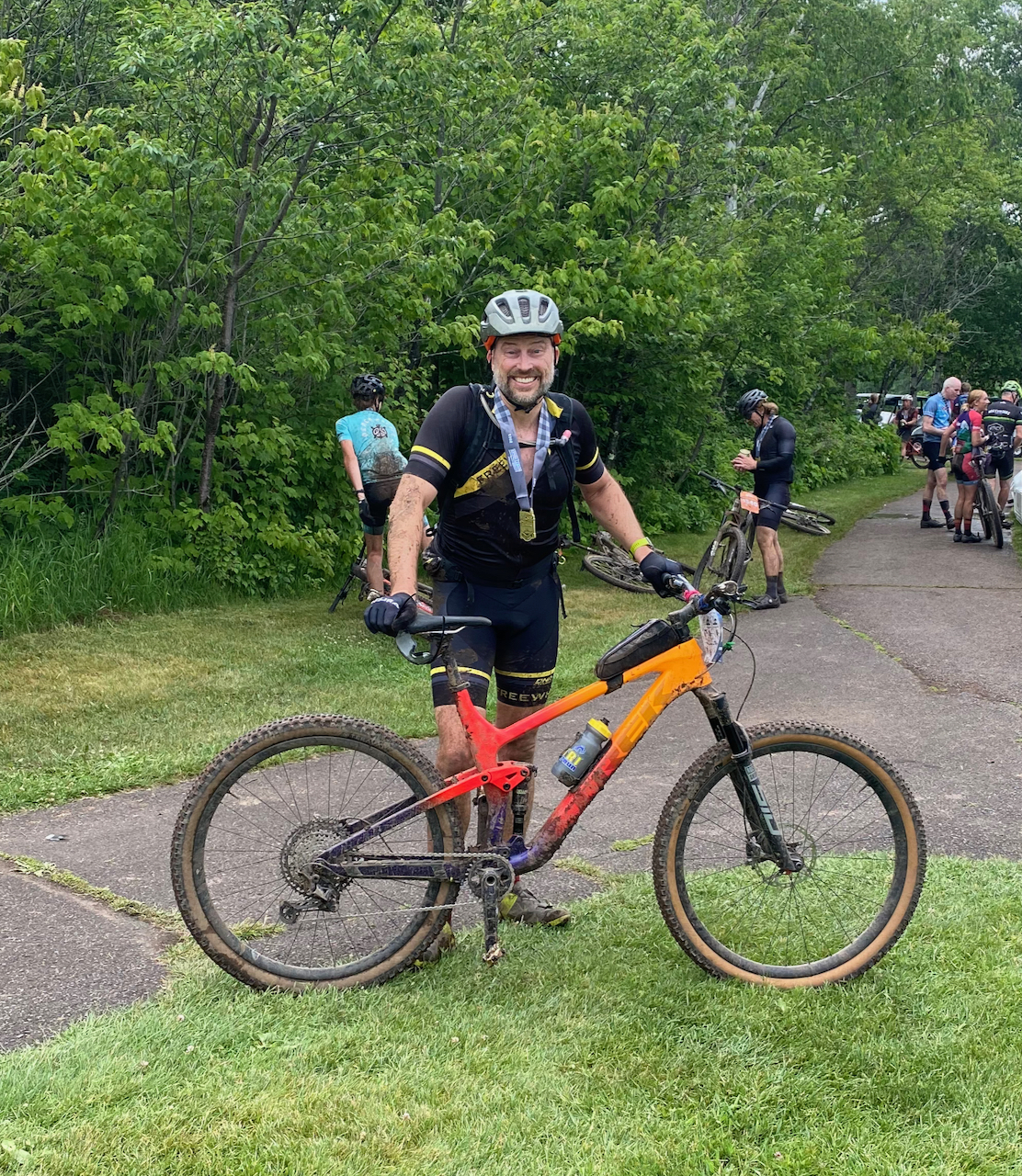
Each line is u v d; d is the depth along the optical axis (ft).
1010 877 13.06
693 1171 7.88
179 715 20.12
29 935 11.50
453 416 10.78
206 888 10.28
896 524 56.18
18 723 19.27
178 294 30.19
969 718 20.20
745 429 70.08
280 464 33.94
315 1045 9.34
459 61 34.91
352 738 10.51
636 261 41.29
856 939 10.95
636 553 11.36
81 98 34.94
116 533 30.27
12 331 31.42
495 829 10.68
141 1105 8.40
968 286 123.24
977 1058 9.32
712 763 10.89
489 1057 9.22
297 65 29.14
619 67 46.42
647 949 11.31
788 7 77.25
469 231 34.81
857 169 95.09
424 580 31.68
